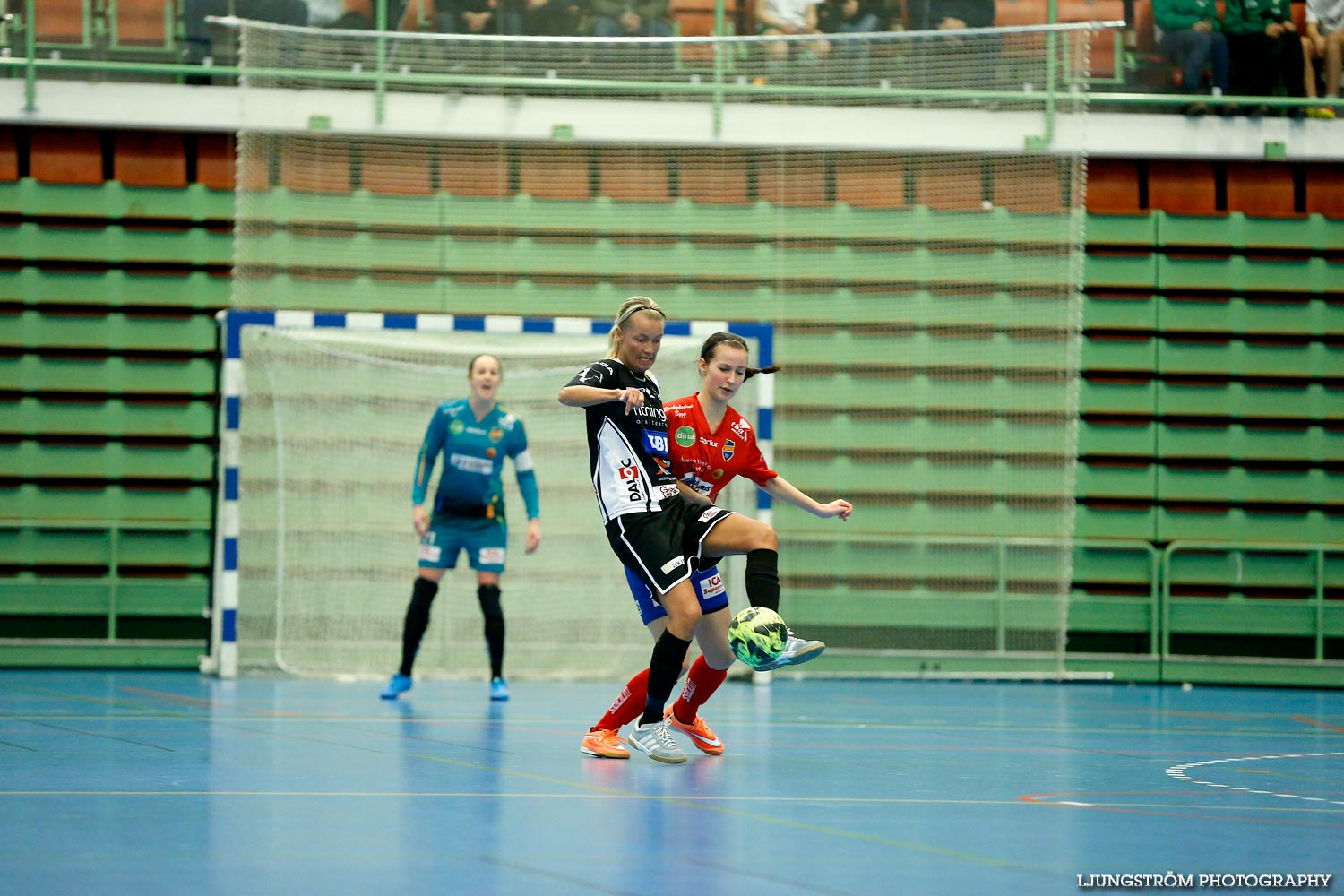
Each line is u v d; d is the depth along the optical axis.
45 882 8.09
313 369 30.45
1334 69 36.19
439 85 33.69
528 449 24.94
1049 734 20.02
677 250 34.38
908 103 34.12
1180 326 36.31
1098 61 35.97
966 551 33.88
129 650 32.06
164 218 34.34
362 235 33.06
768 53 34.34
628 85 34.19
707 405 15.98
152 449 33.91
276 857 8.99
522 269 33.94
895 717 22.67
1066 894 8.12
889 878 8.53
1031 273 33.91
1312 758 17.16
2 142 33.97
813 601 33.91
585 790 12.68
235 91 33.84
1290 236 36.59
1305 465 36.41
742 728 20.31
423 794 12.23
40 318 33.88
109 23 33.56
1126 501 36.25
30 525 32.50
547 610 31.38
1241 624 34.97
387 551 30.69
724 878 8.45
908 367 34.31
